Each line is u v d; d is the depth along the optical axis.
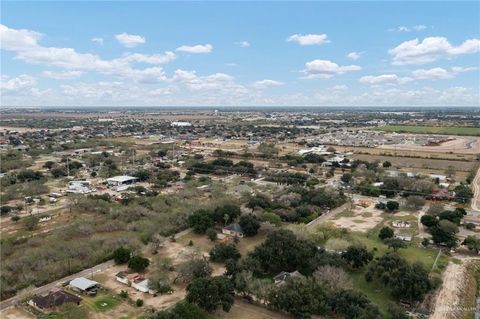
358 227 188.50
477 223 189.25
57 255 145.25
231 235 174.75
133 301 118.38
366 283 131.88
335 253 142.38
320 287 113.56
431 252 158.12
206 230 176.25
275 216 186.00
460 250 160.88
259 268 132.88
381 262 134.00
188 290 115.94
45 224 191.00
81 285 124.56
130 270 139.25
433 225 177.50
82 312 110.06
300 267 137.75
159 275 130.00
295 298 108.31
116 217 192.88
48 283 130.25
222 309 112.38
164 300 119.31
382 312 113.44
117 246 155.38
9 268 135.88
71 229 175.62
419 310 115.25
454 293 126.31
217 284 112.25
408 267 126.06
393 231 174.88
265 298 114.50
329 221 197.88
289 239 141.12
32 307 114.44
